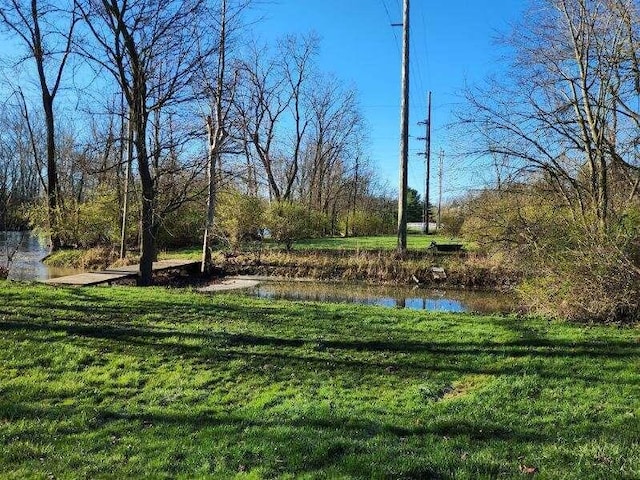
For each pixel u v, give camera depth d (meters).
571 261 10.96
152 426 5.05
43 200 28.77
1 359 6.79
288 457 4.38
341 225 47.56
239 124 18.80
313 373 6.83
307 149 53.03
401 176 22.94
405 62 22.84
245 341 8.09
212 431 4.91
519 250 12.56
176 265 20.41
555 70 12.18
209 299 11.45
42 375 6.38
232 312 10.13
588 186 12.34
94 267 23.22
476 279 19.88
